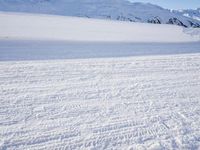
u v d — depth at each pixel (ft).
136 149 12.33
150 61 32.78
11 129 13.35
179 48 54.75
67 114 15.62
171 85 23.09
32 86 20.26
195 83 24.26
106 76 24.59
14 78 21.94
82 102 17.70
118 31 103.91
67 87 20.61
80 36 70.59
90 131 13.74
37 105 16.66
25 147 11.89
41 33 69.87
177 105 18.22
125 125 14.69
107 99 18.58
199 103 18.88
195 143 13.01
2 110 15.52
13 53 34.88
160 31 119.96
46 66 26.78
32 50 38.83
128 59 33.27
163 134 13.84
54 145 12.25
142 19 507.30
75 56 34.55
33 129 13.52
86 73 25.11
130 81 23.49
